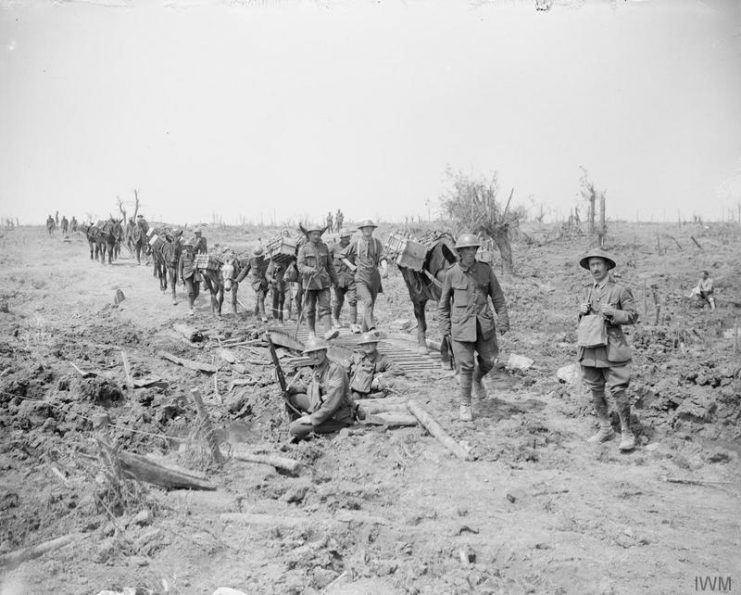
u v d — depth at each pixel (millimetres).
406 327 15305
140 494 5211
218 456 6328
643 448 6973
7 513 5047
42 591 4008
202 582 4191
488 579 4371
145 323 17172
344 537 4863
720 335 15633
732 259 27375
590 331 6852
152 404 8266
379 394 8719
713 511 5441
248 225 46375
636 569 4461
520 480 6082
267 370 10766
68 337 12703
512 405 8320
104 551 4449
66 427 7016
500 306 7832
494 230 26516
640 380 8742
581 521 5203
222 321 15805
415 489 5883
